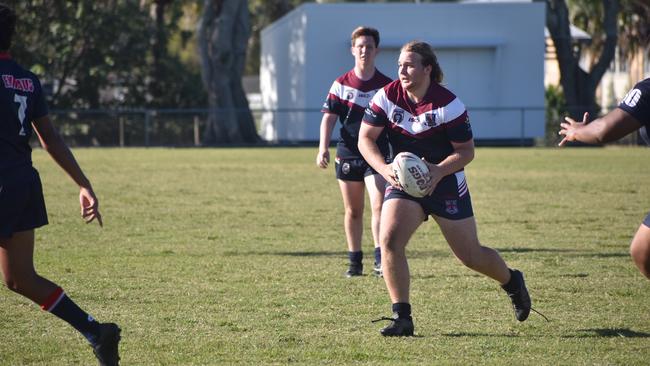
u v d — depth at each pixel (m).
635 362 21.50
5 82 19.55
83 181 20.95
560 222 48.94
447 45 138.38
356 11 138.25
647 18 162.25
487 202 58.59
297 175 79.56
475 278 32.66
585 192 64.62
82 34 131.38
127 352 22.52
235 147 128.50
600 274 33.53
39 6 129.25
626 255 38.03
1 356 22.19
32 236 20.09
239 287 31.11
